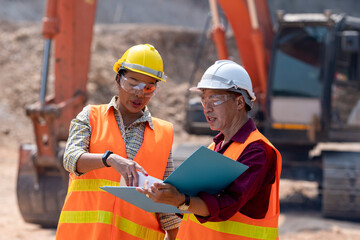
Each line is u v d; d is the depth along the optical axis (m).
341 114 9.28
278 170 2.90
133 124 3.42
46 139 8.00
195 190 2.69
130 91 3.26
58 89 8.03
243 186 2.71
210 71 2.96
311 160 9.84
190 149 10.04
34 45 21.69
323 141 9.31
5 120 18.44
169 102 22.66
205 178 2.62
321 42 9.38
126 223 3.29
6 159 15.58
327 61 9.16
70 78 8.02
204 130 10.73
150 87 3.30
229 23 10.37
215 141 3.21
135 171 2.83
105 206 3.26
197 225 3.03
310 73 9.41
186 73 25.14
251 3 9.23
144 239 3.35
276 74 9.51
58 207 7.89
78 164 3.10
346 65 9.14
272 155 2.91
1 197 10.81
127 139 3.38
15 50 21.36
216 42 10.46
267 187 2.92
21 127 18.42
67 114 7.89
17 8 27.56
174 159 9.48
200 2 40.28
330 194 9.09
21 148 8.06
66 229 3.30
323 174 9.17
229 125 2.99
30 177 7.95
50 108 7.47
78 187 3.33
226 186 2.74
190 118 10.81
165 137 3.51
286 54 9.52
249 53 10.36
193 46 26.61
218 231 2.94
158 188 2.55
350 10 42.06
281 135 9.48
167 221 3.48
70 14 7.92
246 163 2.79
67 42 7.98
